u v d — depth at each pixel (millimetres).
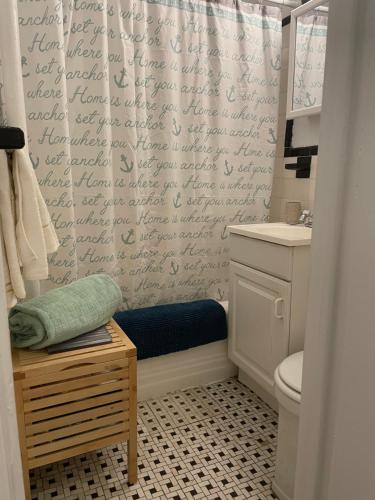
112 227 1782
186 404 1879
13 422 668
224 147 2043
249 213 2184
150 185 1907
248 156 2119
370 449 421
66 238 1657
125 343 1301
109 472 1435
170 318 1869
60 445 1215
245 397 1941
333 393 471
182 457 1520
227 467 1471
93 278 1469
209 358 2053
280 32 2061
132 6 1668
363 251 403
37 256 1099
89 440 1261
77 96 1639
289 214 2000
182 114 1916
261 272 1692
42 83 1535
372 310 398
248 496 1342
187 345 1913
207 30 1896
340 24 408
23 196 1061
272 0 2037
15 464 667
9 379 653
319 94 1897
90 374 1217
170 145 1880
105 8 1609
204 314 1954
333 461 482
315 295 486
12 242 1038
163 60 1800
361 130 396
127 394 1289
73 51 1605
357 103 398
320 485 514
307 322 507
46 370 1146
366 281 402
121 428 1308
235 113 2045
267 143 2150
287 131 2156
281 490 1312
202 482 1396
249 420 1755
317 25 1863
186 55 1858
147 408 1846
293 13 1965
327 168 446
